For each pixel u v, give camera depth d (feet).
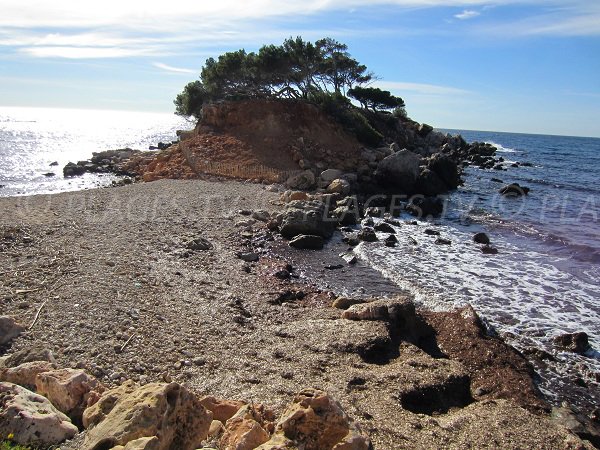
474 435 26.84
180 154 132.98
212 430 21.71
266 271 57.82
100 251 53.83
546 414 32.63
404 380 32.53
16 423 19.31
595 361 41.11
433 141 224.53
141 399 18.78
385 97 214.90
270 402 27.81
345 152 137.90
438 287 57.06
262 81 160.25
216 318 40.06
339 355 35.45
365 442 19.10
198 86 172.86
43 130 396.57
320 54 163.02
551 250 75.41
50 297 38.65
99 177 138.31
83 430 20.89
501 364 38.17
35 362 25.68
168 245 60.59
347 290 54.54
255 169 121.80
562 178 178.19
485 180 159.12
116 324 35.45
